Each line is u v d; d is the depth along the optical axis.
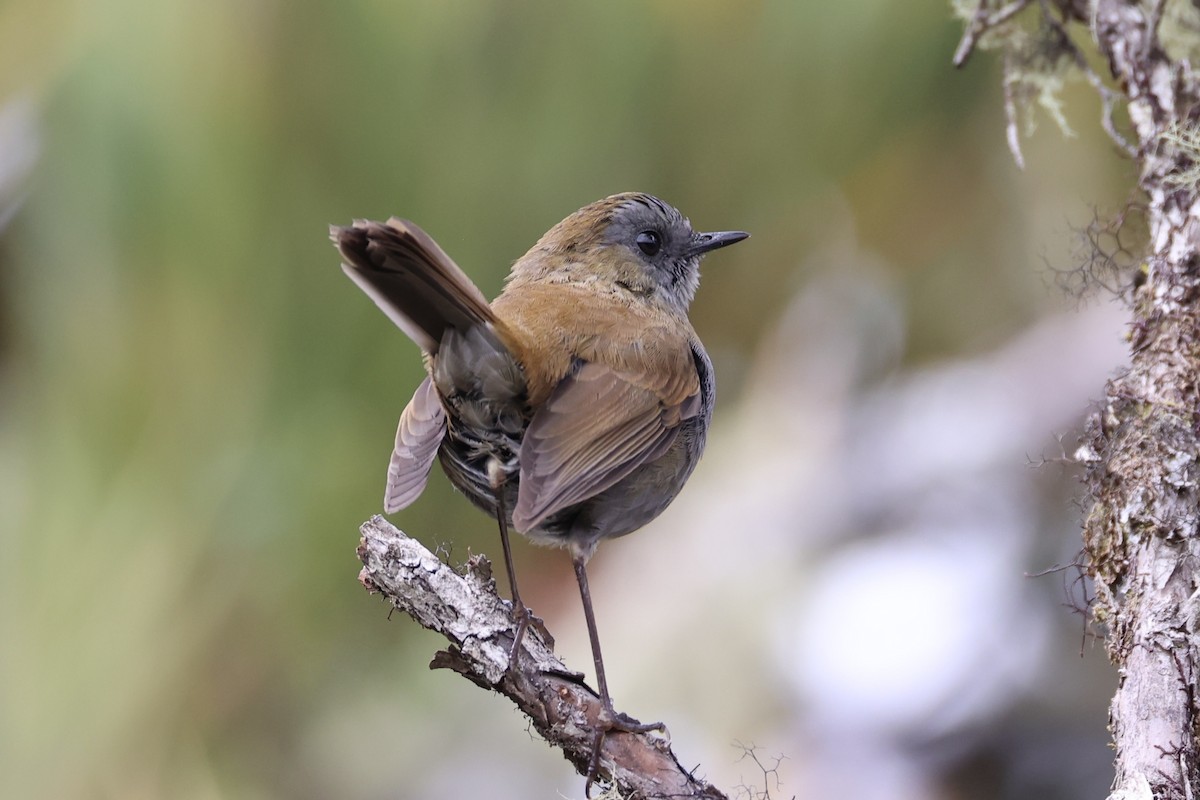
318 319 8.92
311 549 8.98
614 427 8.44
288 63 8.80
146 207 8.74
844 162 9.88
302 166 8.88
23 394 9.00
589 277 9.70
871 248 11.59
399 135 8.98
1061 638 12.32
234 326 8.90
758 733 11.35
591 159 9.41
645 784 7.15
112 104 8.69
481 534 10.86
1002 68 9.91
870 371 13.16
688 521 12.48
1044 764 11.95
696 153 9.68
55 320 8.87
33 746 8.55
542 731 7.30
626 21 9.17
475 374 8.13
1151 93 7.87
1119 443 6.81
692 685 11.55
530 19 9.06
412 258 7.47
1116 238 7.74
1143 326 7.13
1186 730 5.95
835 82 9.52
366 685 9.95
